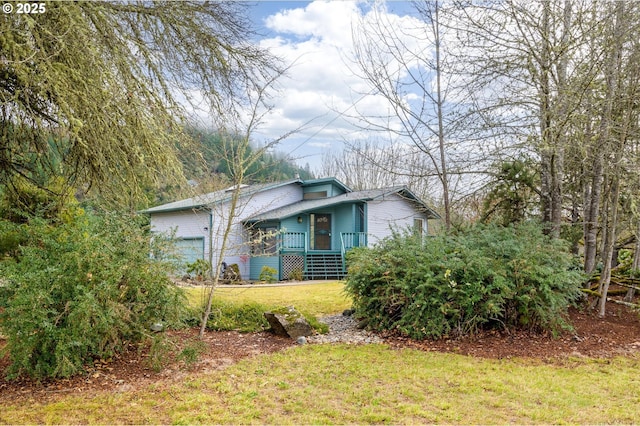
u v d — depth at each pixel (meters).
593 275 7.58
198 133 6.59
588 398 3.79
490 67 7.03
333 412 3.45
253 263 17.00
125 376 4.31
